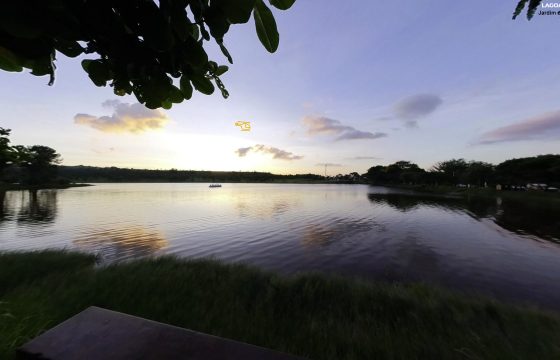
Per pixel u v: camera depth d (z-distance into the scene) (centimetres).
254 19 85
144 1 76
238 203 4956
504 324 500
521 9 147
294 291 671
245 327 462
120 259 1390
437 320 523
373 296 651
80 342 94
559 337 438
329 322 499
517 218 2792
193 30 98
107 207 4194
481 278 1089
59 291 568
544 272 1167
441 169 10512
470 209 3666
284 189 11612
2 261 867
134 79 104
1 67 88
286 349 395
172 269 845
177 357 87
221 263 965
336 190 10419
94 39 86
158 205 4550
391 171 14638
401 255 1451
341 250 1571
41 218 2997
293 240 1856
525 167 6194
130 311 501
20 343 302
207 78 114
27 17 65
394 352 391
